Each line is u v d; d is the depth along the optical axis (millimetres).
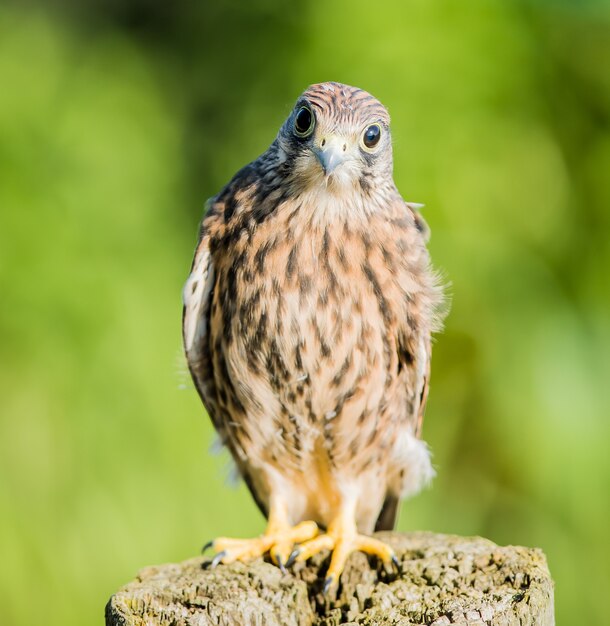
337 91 7027
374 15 11531
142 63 12875
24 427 11141
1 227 11531
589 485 11289
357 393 7363
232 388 7535
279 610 5914
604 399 11484
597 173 11891
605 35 11906
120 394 11203
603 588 11367
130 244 11727
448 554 6195
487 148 11383
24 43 12539
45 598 10977
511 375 11344
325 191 6902
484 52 11477
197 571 6273
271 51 12422
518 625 5496
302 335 7121
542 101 11750
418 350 7418
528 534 11414
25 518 11008
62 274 11469
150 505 11039
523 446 11344
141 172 12000
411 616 5609
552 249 11734
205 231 7324
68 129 12000
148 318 11398
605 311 11766
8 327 11344
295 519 8000
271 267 7023
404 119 11305
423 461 7895
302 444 7598
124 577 10969
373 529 8219
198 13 13219
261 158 7293
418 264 7238
